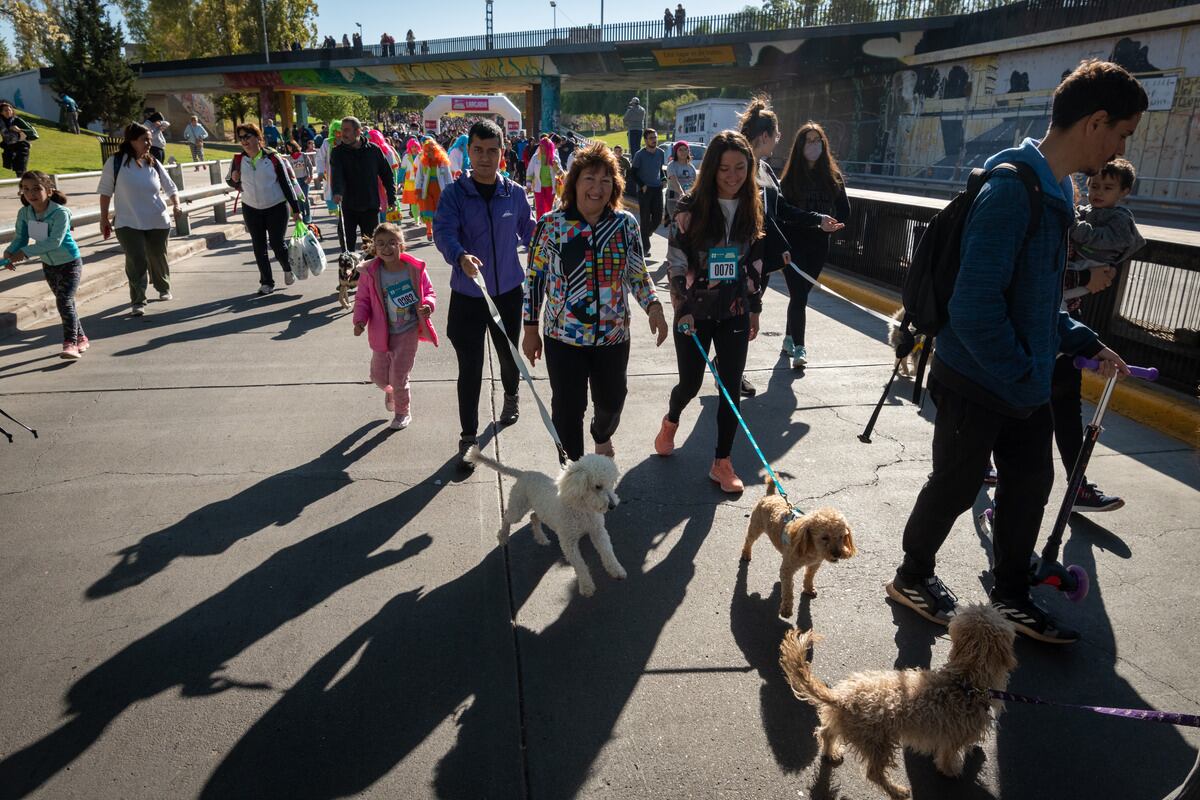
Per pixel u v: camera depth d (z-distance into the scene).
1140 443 4.97
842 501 4.24
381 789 2.36
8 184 17.97
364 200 9.46
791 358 6.60
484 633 3.13
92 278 9.16
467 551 3.75
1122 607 3.29
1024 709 2.74
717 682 2.86
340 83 56.75
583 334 3.89
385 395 5.56
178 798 2.32
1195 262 5.32
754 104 5.62
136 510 4.06
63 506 4.08
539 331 4.14
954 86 29.69
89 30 46.06
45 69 55.09
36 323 7.73
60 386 5.92
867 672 2.43
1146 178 20.75
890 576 3.54
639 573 3.58
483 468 4.64
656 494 4.35
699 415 5.55
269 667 2.90
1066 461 3.97
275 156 9.05
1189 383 5.43
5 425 5.14
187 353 6.85
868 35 32.06
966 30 29.42
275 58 55.66
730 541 3.86
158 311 8.41
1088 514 4.04
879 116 34.78
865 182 34.78
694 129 37.28
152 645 3.01
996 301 2.58
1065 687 2.84
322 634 3.10
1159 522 3.96
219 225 15.42
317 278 10.52
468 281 4.53
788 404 5.75
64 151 31.38
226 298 9.16
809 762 2.50
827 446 4.98
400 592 3.40
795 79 42.12
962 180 28.09
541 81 48.47
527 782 2.40
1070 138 2.62
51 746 2.50
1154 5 21.44
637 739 2.58
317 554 3.68
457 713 2.68
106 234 7.91
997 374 2.63
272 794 2.34
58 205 6.30
